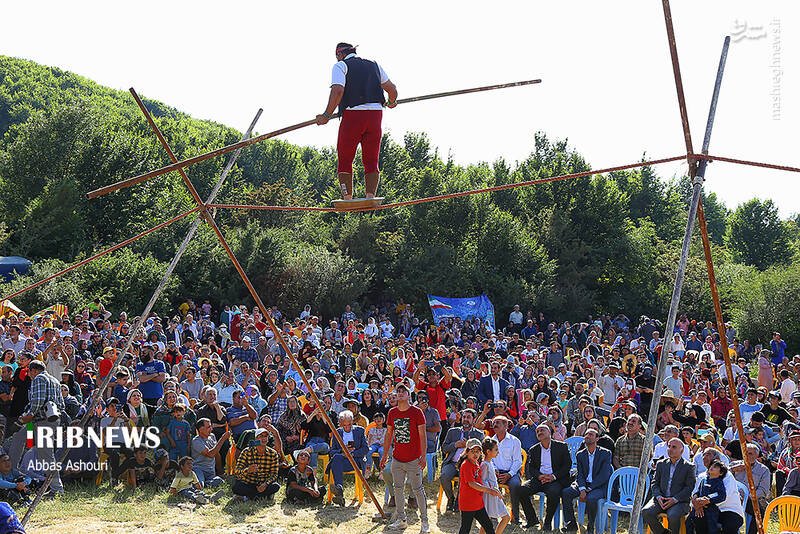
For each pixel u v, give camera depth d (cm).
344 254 3688
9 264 2759
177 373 1480
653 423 602
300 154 7744
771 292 3312
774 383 1998
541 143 5688
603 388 1579
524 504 1038
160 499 1066
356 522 1017
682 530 928
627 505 982
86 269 2822
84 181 3647
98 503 1031
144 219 3722
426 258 3709
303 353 1702
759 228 6531
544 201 4691
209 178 4791
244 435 1159
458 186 4172
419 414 995
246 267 3195
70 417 1132
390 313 3462
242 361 1658
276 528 978
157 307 2883
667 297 4275
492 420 1085
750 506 981
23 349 1447
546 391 1486
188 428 1151
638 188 6662
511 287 3778
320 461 1156
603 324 3412
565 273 4216
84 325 1717
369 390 1348
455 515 1071
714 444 1065
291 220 4119
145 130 5597
